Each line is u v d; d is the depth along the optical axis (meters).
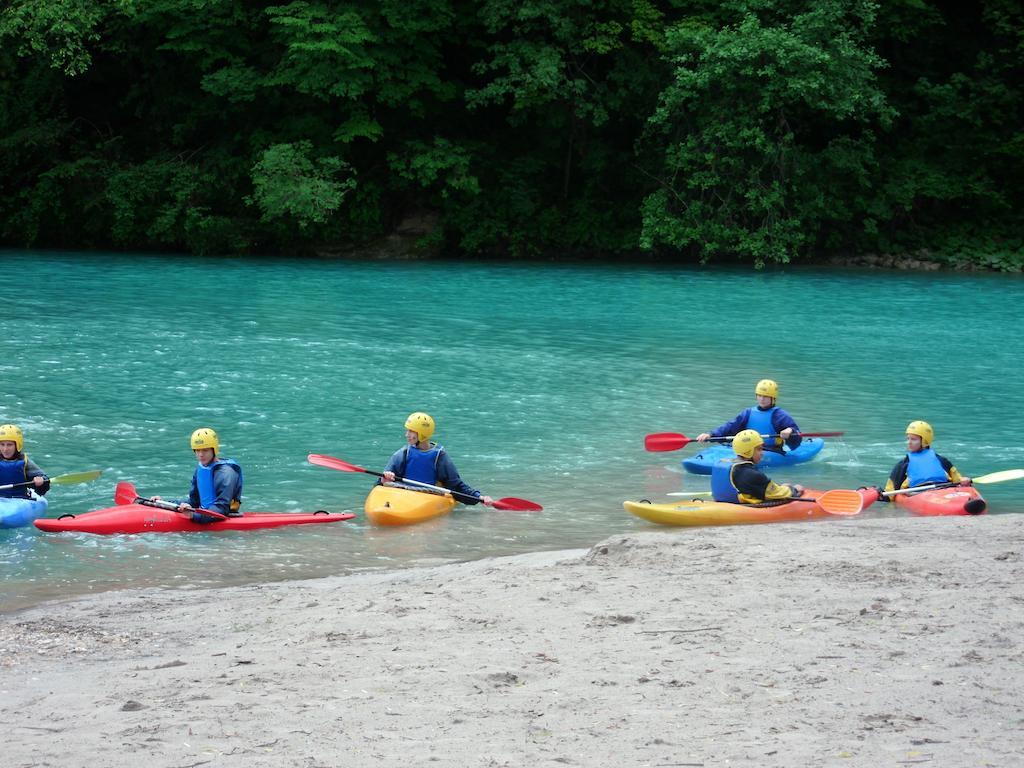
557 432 12.72
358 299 24.36
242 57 34.19
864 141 34.97
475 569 7.46
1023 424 13.51
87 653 5.65
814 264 35.00
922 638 5.09
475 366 16.58
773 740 3.81
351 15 32.22
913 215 36.53
